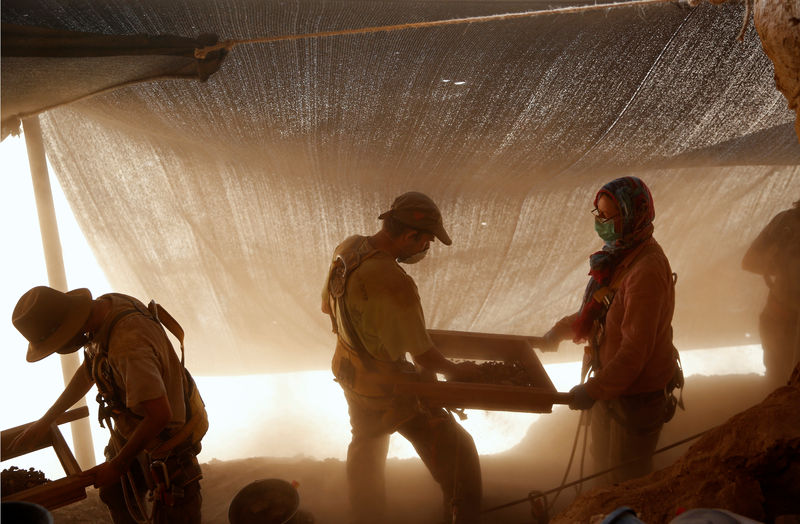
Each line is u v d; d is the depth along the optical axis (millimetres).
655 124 3754
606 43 3162
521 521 3316
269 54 3020
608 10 2969
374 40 2996
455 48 3107
